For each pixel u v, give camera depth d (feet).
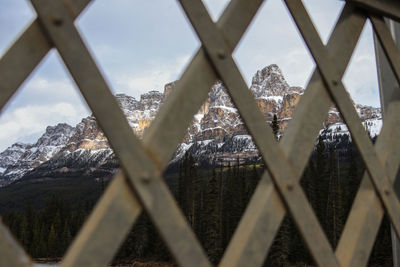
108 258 3.13
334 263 4.34
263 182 4.16
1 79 2.91
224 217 158.10
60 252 234.99
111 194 3.25
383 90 6.73
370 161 4.88
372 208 4.86
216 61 3.87
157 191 3.38
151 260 156.15
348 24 5.07
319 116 4.55
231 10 4.09
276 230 4.02
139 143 3.36
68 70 3.17
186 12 3.82
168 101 3.67
